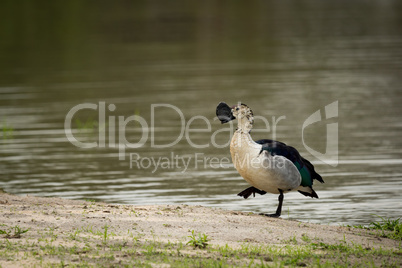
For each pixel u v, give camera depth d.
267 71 28.50
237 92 24.30
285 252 8.07
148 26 43.19
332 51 33.34
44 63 31.69
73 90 25.48
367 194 13.27
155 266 7.28
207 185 14.20
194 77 27.56
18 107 22.81
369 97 23.03
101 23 44.53
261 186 10.22
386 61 30.08
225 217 9.76
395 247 8.80
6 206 9.88
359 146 17.23
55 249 7.80
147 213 9.73
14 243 7.98
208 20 46.06
